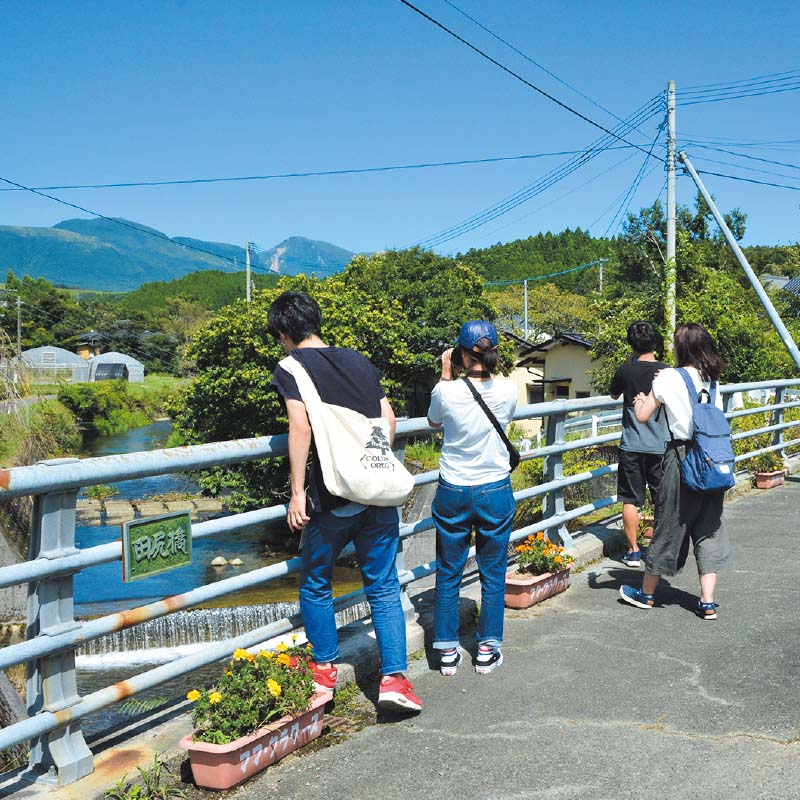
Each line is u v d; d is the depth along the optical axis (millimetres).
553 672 3865
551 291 63781
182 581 20688
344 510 3230
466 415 3764
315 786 2830
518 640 4332
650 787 2777
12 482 2385
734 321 23234
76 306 108750
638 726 3256
